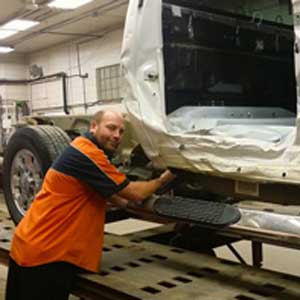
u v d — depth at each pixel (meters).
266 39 4.26
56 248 2.87
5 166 4.35
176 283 2.70
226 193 3.12
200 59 3.68
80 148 2.91
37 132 3.95
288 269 5.08
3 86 19.89
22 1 12.13
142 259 3.22
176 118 3.36
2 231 4.18
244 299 2.42
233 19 3.96
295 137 2.54
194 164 3.05
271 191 2.86
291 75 4.46
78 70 17.73
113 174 2.88
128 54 3.40
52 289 2.88
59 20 14.85
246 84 4.10
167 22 3.41
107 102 16.50
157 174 3.50
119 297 2.66
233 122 3.56
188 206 3.03
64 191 2.91
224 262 3.10
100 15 14.46
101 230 3.03
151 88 3.30
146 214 3.16
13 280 3.04
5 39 17.44
